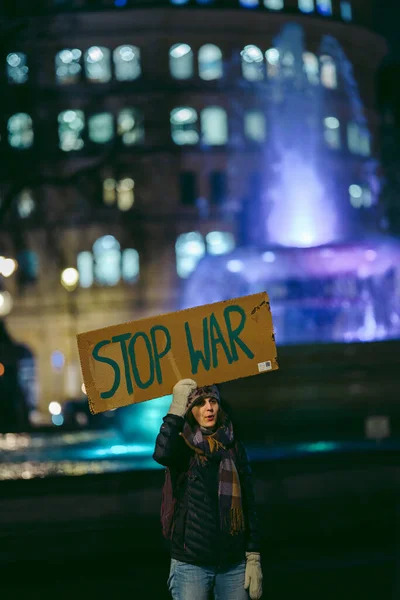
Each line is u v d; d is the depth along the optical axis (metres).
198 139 71.06
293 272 31.48
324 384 16.03
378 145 77.44
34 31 38.59
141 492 11.61
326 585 9.83
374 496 12.29
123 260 70.94
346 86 75.19
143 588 10.12
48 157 68.44
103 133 69.94
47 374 71.31
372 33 76.44
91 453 17.83
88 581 10.50
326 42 73.81
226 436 5.85
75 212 70.38
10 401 33.28
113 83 70.19
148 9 69.50
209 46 71.44
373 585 9.76
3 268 46.00
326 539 11.96
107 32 69.88
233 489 5.73
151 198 70.56
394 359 16.25
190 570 5.70
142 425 20.09
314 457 12.35
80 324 70.94
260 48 71.94
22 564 11.10
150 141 70.38
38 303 71.25
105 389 5.98
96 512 11.43
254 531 5.84
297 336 31.78
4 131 62.06
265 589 9.73
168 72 71.06
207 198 71.06
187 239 70.81
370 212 75.38
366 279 31.22
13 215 70.69
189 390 5.86
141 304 70.62
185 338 6.03
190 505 5.73
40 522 11.25
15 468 15.09
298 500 11.99
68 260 70.75
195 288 35.31
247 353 6.05
